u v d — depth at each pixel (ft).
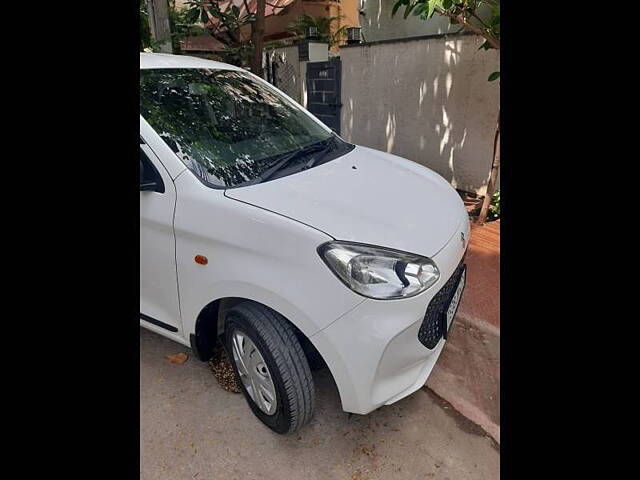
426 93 16.92
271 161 7.43
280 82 25.95
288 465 6.24
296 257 5.59
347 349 5.45
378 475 6.08
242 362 6.53
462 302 9.75
